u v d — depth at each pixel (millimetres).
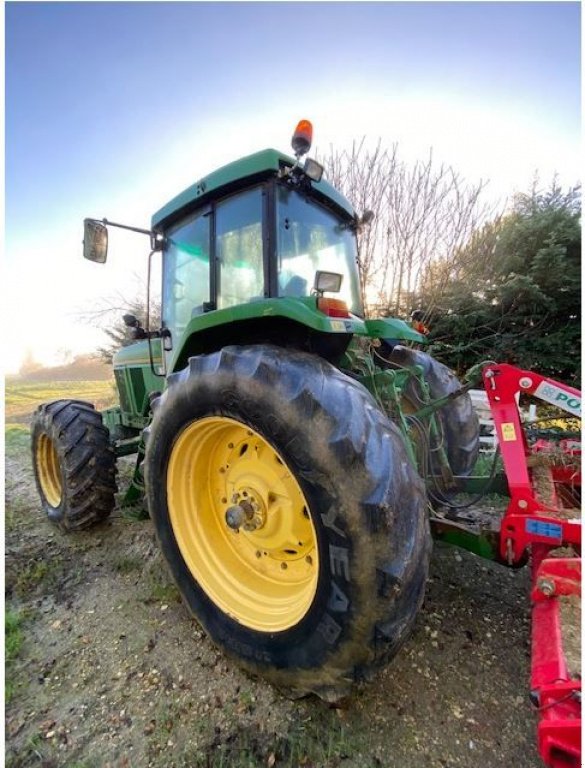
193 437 1942
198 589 1926
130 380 3680
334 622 1392
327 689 1469
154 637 2016
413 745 1435
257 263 2148
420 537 1390
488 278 8164
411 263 8547
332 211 2621
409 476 1446
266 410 1540
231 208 2248
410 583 1341
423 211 8453
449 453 2781
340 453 1380
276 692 1668
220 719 1566
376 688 1654
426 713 1549
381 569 1313
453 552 2598
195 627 2074
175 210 2551
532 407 4312
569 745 1055
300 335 1992
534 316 7801
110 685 1744
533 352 7707
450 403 2824
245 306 1829
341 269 2686
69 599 2357
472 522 2135
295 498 1748
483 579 2350
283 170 1979
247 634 1703
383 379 2195
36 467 3488
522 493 1701
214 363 1758
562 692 1114
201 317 1982
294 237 2217
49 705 1661
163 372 3094
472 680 1687
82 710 1632
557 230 7500
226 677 1755
